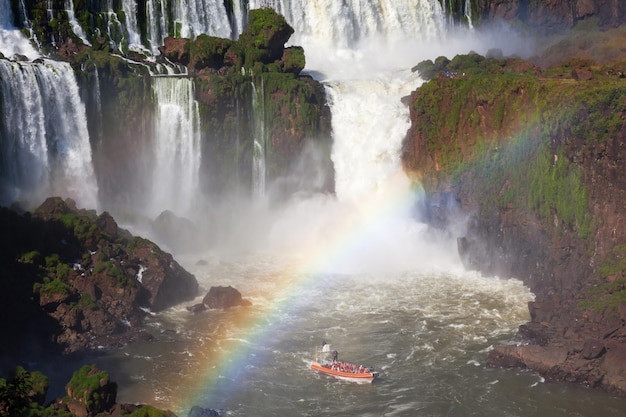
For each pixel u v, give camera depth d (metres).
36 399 63.81
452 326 83.38
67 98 99.94
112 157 104.00
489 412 68.62
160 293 87.00
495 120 101.25
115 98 103.75
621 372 71.44
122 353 77.25
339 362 74.69
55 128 99.62
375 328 83.31
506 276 95.69
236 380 73.19
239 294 88.62
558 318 81.06
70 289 80.81
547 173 93.31
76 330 79.31
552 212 92.44
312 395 71.06
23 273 80.75
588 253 87.81
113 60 104.56
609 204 87.19
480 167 102.00
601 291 81.38
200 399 69.94
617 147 86.38
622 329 75.44
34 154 98.06
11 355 74.69
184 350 78.19
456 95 106.56
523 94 99.88
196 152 107.50
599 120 88.12
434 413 68.44
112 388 65.56
